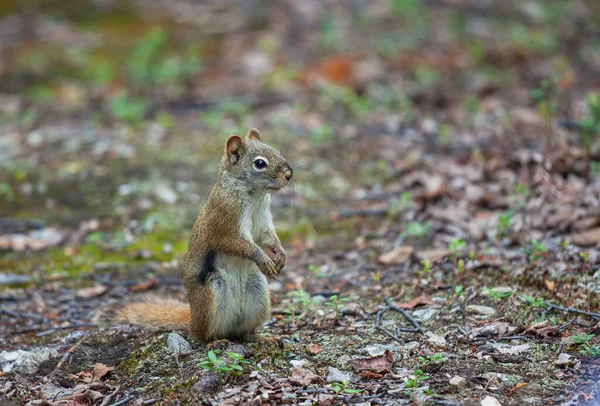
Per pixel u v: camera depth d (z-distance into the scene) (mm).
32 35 24688
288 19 24672
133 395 8188
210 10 25906
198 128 17469
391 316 9555
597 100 14547
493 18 24688
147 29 24812
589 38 23156
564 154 13328
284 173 8836
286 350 8820
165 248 12672
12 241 12969
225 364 8273
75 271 12164
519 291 9727
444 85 19219
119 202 14164
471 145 15500
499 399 7441
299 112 17828
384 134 16547
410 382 7691
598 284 9617
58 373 9000
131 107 18188
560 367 7965
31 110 18922
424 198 13031
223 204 8812
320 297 10508
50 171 15547
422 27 23734
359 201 13711
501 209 12406
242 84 19969
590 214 11367
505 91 18422
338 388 7691
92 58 22547
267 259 8750
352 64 20641
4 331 10461
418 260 11227
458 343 8680
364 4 25703
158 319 9594
